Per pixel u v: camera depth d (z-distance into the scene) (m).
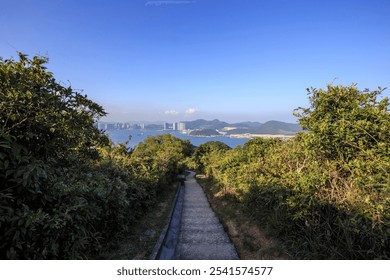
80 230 3.24
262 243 4.87
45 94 2.66
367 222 2.96
